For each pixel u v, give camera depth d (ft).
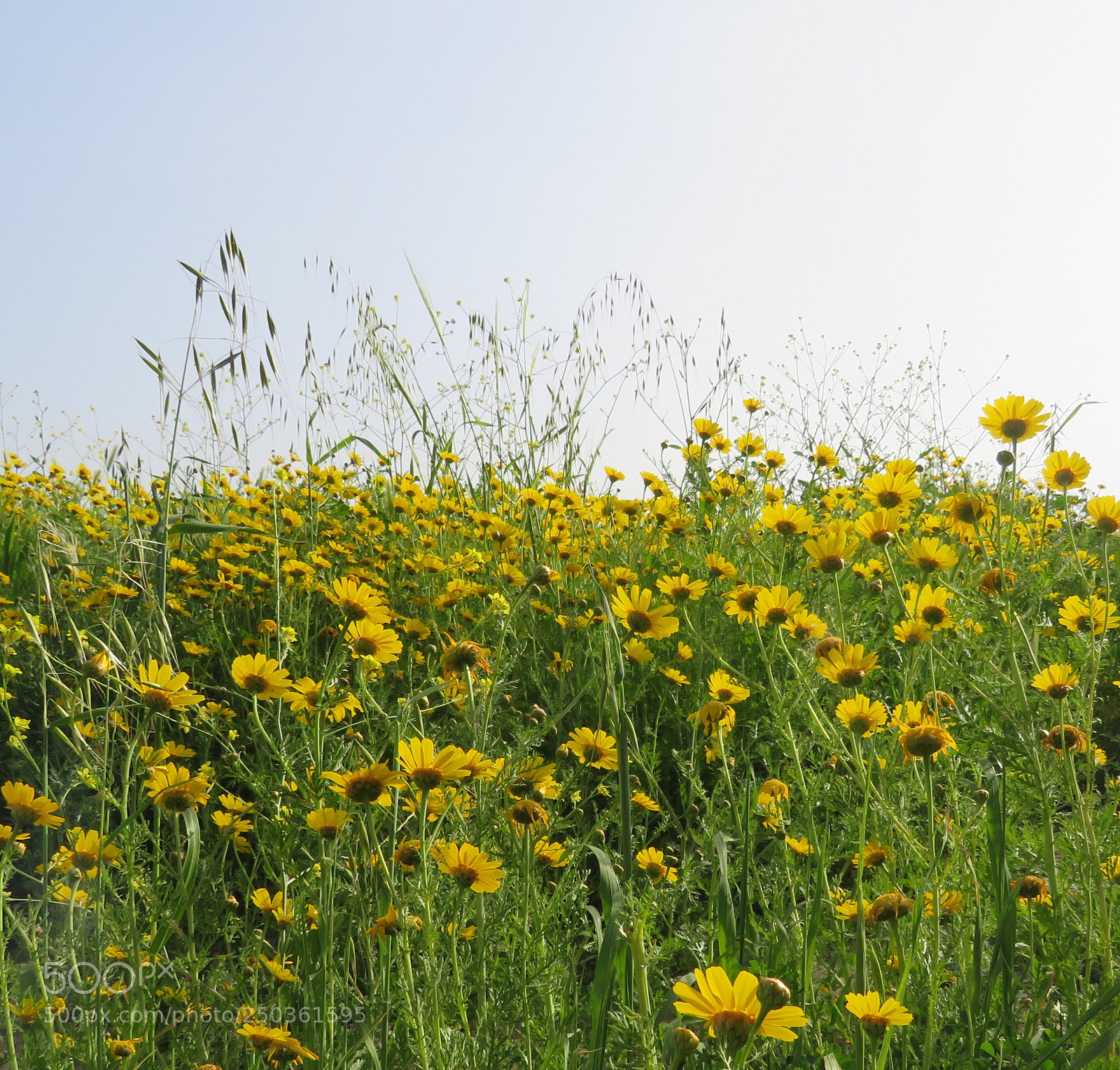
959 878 5.92
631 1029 4.65
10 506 17.66
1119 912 5.89
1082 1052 4.58
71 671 7.46
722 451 17.28
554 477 19.20
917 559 7.44
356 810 5.73
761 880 6.94
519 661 11.60
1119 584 11.10
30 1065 5.33
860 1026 4.82
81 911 5.98
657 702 11.60
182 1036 5.89
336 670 6.57
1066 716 6.99
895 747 6.32
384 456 19.29
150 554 10.66
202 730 8.05
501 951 6.41
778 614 7.32
